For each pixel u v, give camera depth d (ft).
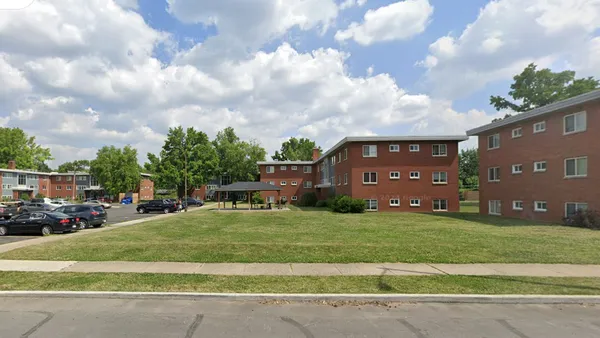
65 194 272.31
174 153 219.82
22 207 112.06
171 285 23.82
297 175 175.83
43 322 17.92
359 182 106.11
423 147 106.83
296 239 44.21
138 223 76.02
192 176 217.56
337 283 24.27
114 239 45.78
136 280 25.09
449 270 28.02
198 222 72.33
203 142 226.79
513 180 79.30
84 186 274.57
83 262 31.19
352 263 30.53
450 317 18.78
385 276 26.16
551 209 67.82
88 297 22.11
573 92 116.26
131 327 17.26
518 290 22.57
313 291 22.44
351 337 16.16
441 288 23.00
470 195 226.17
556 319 18.51
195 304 20.85
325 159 149.18
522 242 40.68
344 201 99.40
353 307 20.40
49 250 36.94
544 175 69.67
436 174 106.42
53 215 59.72
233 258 32.42
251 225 64.08
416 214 91.15
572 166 63.05
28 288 23.22
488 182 89.45
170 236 48.60
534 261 30.99
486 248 36.88
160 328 17.15
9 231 58.18
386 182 106.01
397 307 20.42
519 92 129.49
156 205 129.90
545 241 41.29
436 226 59.62
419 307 20.43
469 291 22.36
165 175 213.87
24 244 44.19
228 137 262.88
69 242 42.93
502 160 83.41
